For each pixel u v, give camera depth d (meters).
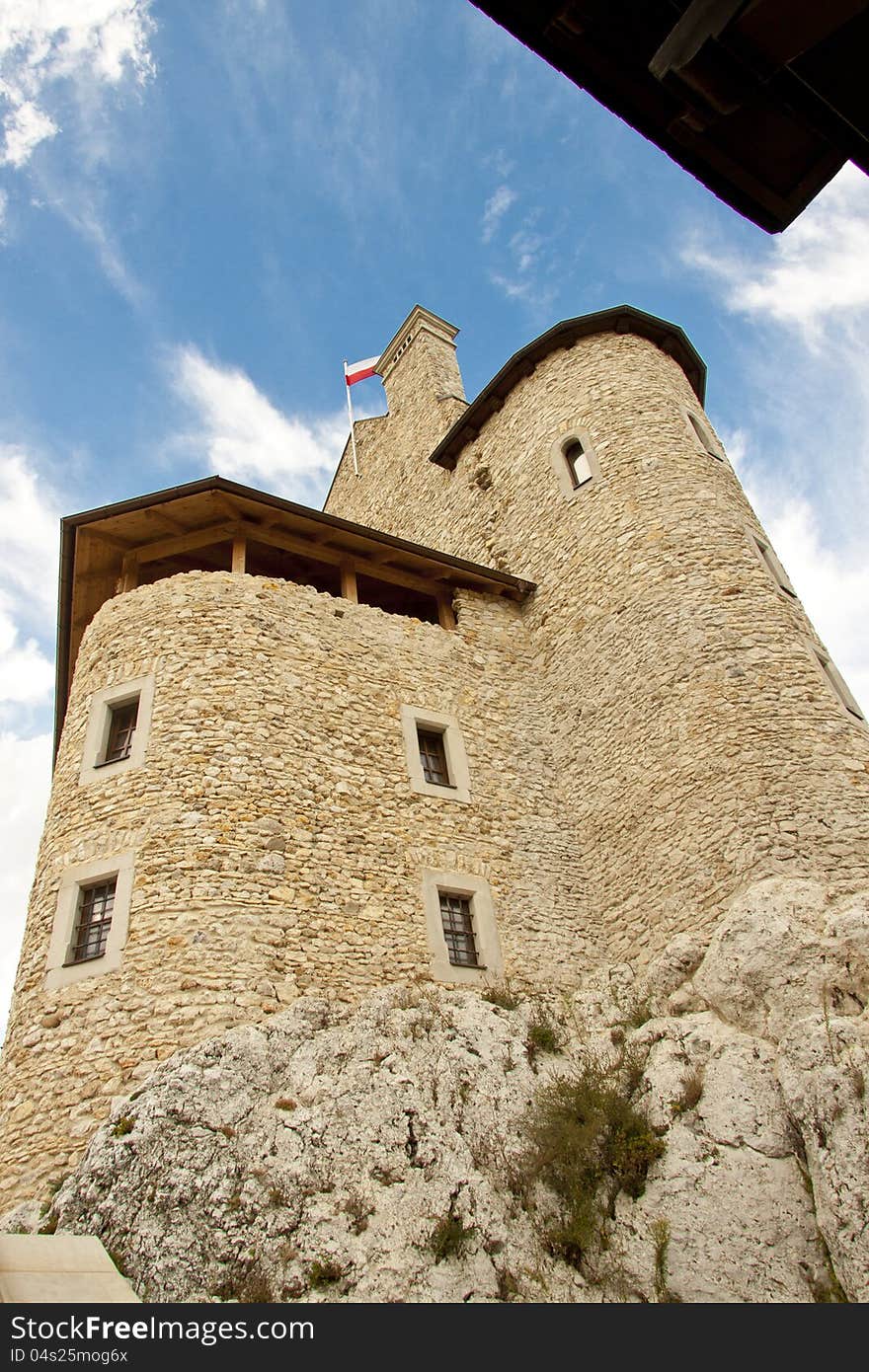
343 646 13.59
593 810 13.41
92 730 11.95
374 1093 8.98
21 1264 6.49
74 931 10.30
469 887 12.12
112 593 14.93
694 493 15.09
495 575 15.97
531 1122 9.26
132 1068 9.03
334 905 10.87
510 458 18.31
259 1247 7.50
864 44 2.78
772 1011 9.31
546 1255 8.11
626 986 11.31
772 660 12.66
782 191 3.10
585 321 18.11
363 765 12.44
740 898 10.50
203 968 9.68
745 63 2.65
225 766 11.25
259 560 15.34
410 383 24.16
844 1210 7.59
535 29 2.91
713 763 11.95
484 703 14.52
